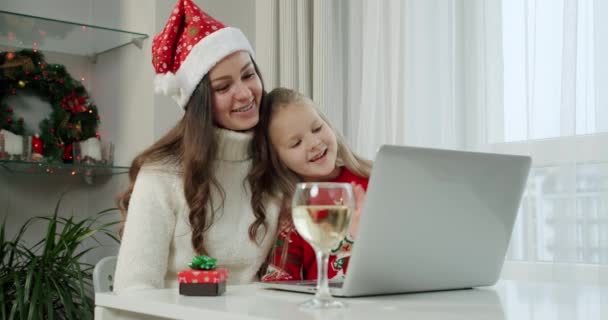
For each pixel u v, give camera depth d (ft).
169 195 5.33
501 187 3.58
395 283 3.40
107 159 9.66
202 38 5.36
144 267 5.01
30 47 9.80
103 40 9.59
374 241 3.17
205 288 3.40
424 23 7.69
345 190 2.82
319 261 2.89
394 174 3.11
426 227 3.33
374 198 3.10
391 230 3.20
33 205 9.95
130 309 3.27
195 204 5.25
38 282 7.73
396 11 7.78
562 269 6.54
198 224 5.25
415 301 3.20
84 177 10.23
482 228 3.60
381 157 3.04
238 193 5.56
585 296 3.52
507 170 3.55
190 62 5.38
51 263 8.34
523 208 6.87
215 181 5.37
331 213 2.77
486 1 7.26
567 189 6.54
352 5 8.43
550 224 6.71
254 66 5.85
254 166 5.59
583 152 6.50
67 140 9.68
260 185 5.59
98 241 10.03
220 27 5.53
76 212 10.29
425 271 3.48
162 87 5.58
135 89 9.57
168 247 5.27
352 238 5.10
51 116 9.64
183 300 3.18
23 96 9.63
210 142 5.39
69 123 9.71
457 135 7.48
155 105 9.24
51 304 7.67
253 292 3.62
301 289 3.53
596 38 6.44
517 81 7.10
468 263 3.66
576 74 6.55
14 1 9.77
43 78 9.66
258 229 5.52
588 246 6.46
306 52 8.70
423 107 7.66
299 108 5.56
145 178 5.38
